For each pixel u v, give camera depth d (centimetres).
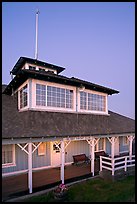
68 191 946
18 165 1170
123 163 1341
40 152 1276
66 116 1294
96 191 958
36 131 1004
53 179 1045
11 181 1018
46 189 953
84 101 1477
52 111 1250
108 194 920
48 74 1213
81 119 1355
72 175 1124
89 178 1140
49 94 1262
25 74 1154
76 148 1482
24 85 1241
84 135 1155
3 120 1043
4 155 1130
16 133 931
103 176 1160
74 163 1414
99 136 1258
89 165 1388
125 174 1199
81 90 1405
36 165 1244
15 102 1405
